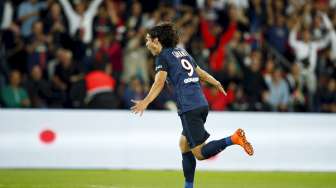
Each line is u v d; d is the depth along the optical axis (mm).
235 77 50781
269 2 57594
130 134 42031
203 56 51094
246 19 55969
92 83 46938
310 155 44125
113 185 32125
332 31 59062
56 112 41344
